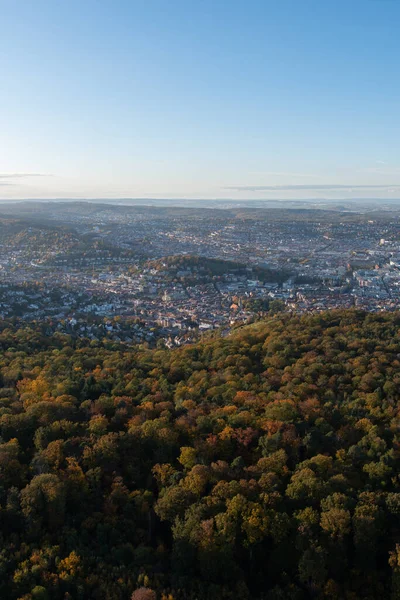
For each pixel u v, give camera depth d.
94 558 112.62
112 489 136.25
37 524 118.38
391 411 170.62
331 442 154.62
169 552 120.44
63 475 134.62
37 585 102.56
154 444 155.50
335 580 111.88
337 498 121.81
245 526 117.06
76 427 163.12
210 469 138.00
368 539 114.00
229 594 106.06
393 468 139.12
